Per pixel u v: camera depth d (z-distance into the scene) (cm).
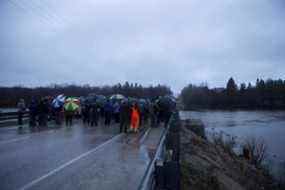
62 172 929
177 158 995
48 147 1364
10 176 870
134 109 2014
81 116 2991
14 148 1323
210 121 7700
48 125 2389
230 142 3712
